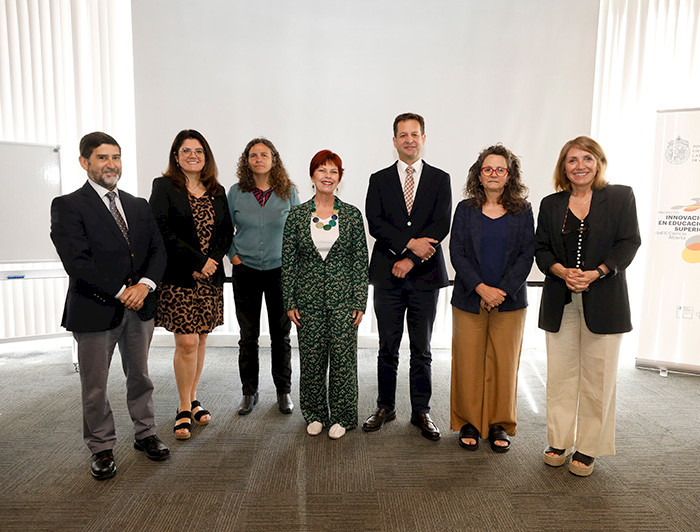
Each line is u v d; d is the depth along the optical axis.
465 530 1.78
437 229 2.44
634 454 2.38
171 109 3.80
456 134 3.81
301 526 1.79
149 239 2.19
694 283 3.59
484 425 2.40
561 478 2.13
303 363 2.50
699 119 3.48
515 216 2.29
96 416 2.10
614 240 2.06
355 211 2.46
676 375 3.66
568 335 2.17
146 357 2.25
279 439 2.48
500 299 2.21
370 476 2.13
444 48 3.75
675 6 3.79
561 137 3.79
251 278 2.73
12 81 3.88
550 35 3.72
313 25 3.76
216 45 3.76
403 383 3.39
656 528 1.80
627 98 3.88
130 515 1.84
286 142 3.85
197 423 2.66
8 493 1.98
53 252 3.67
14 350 4.14
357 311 2.44
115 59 3.93
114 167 2.02
